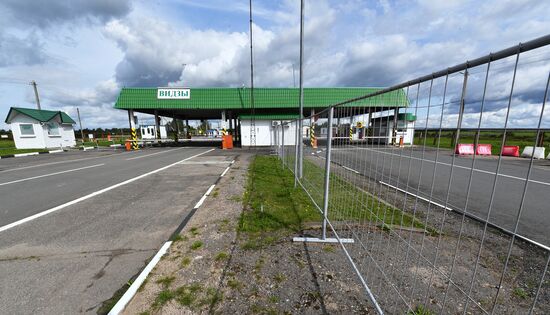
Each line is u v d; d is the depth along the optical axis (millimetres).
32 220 4043
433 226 3633
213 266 2668
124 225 3814
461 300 2105
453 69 1399
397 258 2758
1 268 2709
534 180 6574
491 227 3564
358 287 2311
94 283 2453
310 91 19578
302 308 2074
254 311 2051
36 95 25328
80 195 5504
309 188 5637
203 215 4156
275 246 3090
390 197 5105
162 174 7961
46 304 2176
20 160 12805
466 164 9109
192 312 2043
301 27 6508
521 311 1992
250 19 14852
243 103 19406
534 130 1007
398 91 1999
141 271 2641
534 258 2719
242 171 8336
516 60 1085
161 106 19125
